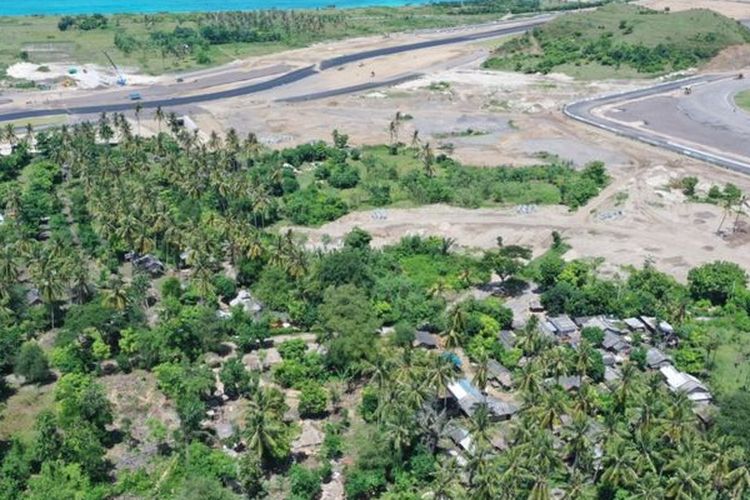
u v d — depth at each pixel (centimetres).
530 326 15050
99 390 13950
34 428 13700
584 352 14225
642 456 11438
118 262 19825
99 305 16062
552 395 12506
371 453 12419
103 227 19725
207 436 13388
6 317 16288
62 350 15338
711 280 17925
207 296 17400
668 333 16325
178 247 19500
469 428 12800
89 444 12594
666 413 12181
